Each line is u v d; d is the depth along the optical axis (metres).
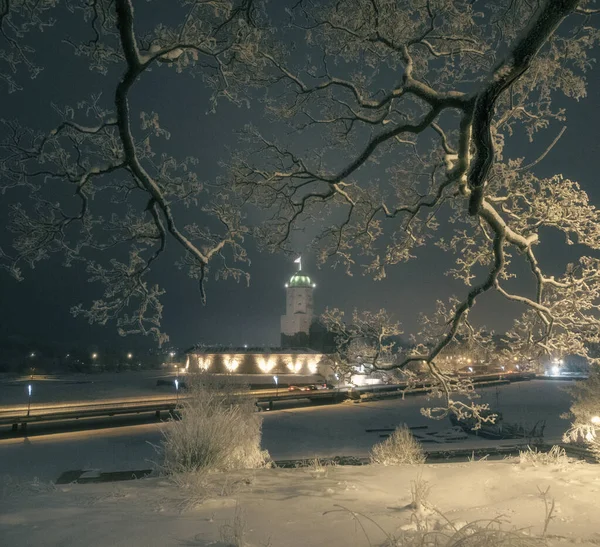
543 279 8.27
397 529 4.56
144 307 5.48
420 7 7.62
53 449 34.44
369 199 10.12
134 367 165.62
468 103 5.63
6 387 88.50
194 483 6.86
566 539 4.34
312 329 121.31
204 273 6.14
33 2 4.64
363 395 70.94
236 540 3.99
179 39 4.77
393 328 9.49
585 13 7.18
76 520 4.87
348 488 7.05
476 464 9.41
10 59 4.75
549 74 7.72
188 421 9.76
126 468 24.39
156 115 5.18
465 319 9.23
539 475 7.82
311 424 48.84
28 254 5.25
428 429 46.09
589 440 11.80
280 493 6.55
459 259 9.50
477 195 5.17
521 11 7.71
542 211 8.21
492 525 4.49
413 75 8.80
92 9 5.01
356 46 7.96
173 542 4.04
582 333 8.62
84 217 5.50
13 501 5.97
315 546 4.00
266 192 8.85
